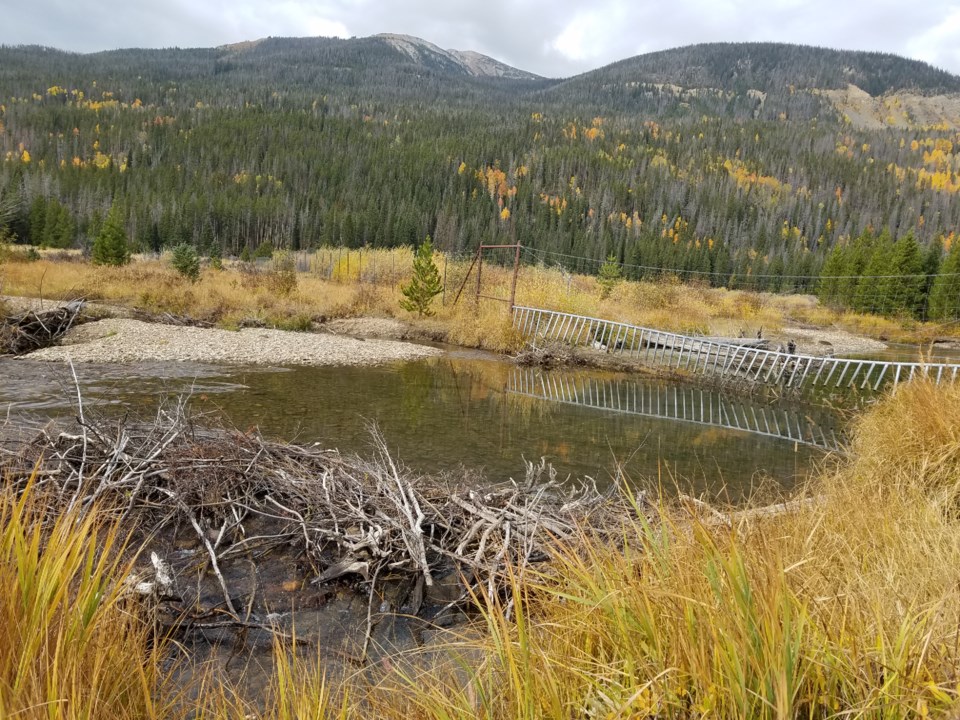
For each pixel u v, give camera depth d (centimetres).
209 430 675
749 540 261
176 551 430
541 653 202
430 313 2316
